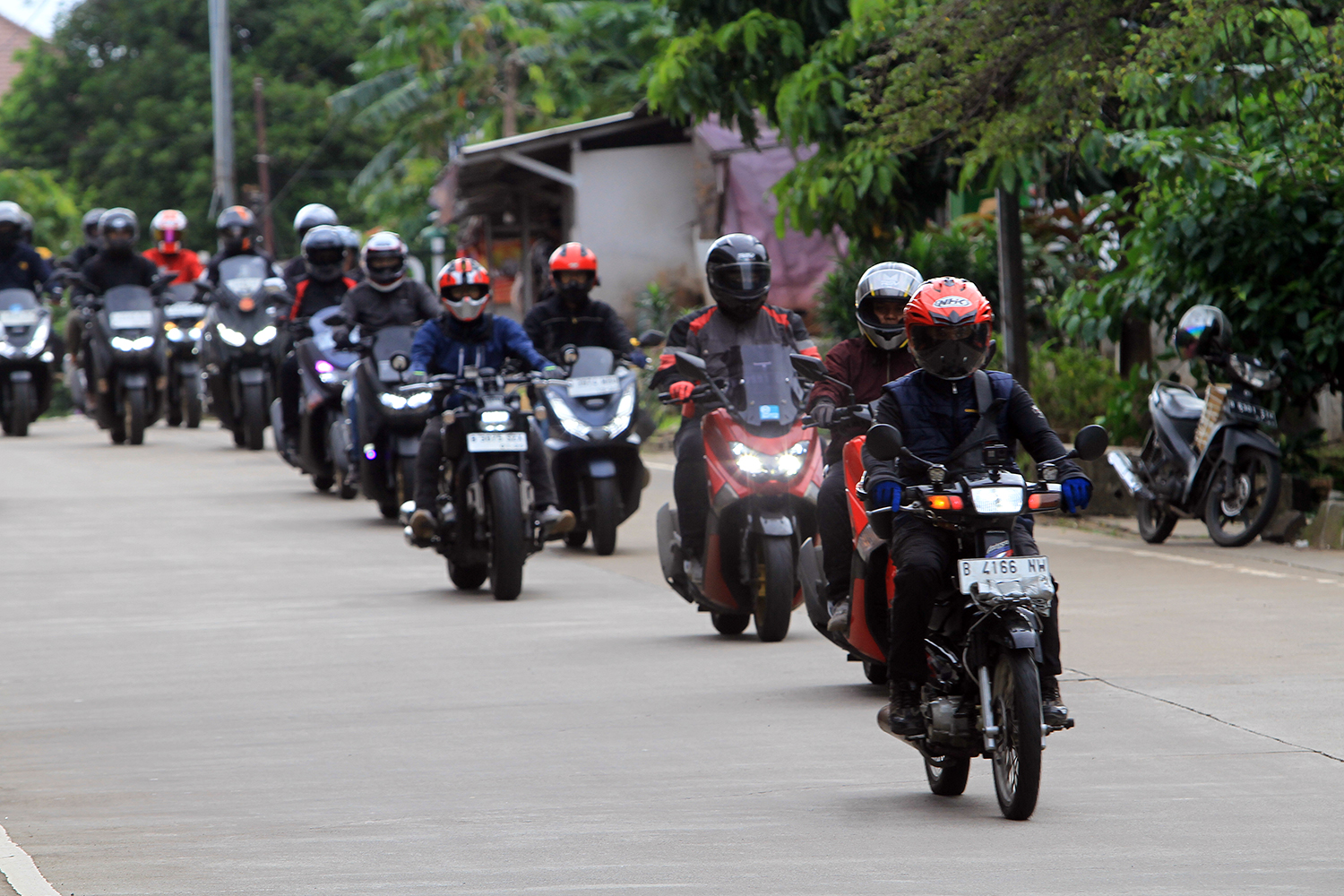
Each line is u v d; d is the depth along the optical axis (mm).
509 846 16219
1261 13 33500
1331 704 21656
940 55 37250
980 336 17547
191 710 23000
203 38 160125
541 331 39156
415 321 44656
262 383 63656
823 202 46094
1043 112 35562
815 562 23484
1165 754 19453
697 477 27422
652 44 103062
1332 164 36031
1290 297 37469
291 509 47656
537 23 106500
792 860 15617
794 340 28078
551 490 32438
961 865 15367
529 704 22938
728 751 20156
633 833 16625
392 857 15867
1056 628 17219
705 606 27719
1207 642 25766
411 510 32531
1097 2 35656
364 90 112062
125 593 33531
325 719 22234
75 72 160125
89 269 68312
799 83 42562
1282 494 36562
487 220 100312
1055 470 17406
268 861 15812
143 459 61844
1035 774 16375
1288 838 16094
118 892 14883
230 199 113375
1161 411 36906
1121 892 14461
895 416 17906
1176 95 35656
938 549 17531
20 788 18922
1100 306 41375
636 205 80312
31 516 46094
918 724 17750
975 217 59281
